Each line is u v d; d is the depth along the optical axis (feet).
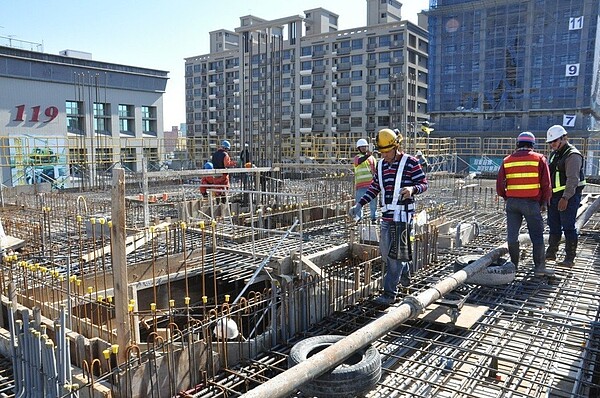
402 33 178.40
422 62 188.75
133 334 12.73
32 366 11.71
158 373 11.87
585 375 12.49
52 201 36.06
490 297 18.12
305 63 200.54
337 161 76.13
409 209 16.72
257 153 49.52
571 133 117.29
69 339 12.61
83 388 11.09
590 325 15.05
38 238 24.16
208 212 30.96
